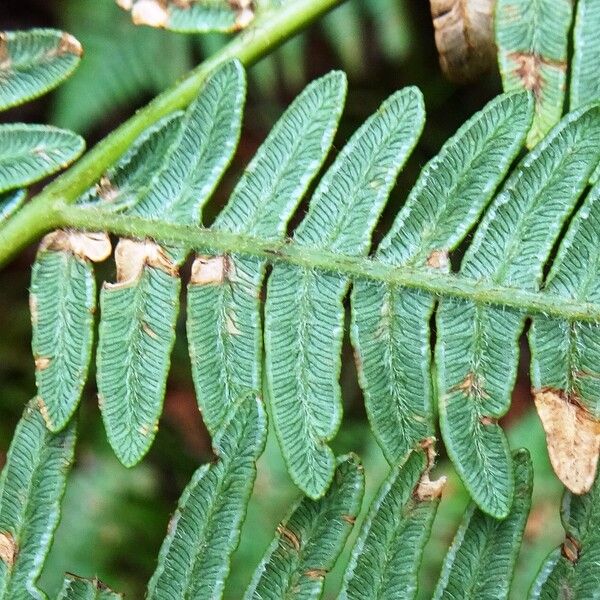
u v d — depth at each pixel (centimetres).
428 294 19
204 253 19
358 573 18
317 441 18
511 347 19
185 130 19
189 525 19
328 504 18
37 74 19
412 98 19
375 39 26
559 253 19
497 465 18
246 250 19
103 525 23
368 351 19
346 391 25
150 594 19
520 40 19
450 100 25
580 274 19
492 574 19
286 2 19
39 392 19
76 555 23
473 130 19
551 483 23
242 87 19
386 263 19
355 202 19
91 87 23
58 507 19
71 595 19
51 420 19
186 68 23
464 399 19
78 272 19
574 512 18
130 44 23
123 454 19
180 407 26
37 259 19
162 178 19
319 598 18
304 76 26
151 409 19
